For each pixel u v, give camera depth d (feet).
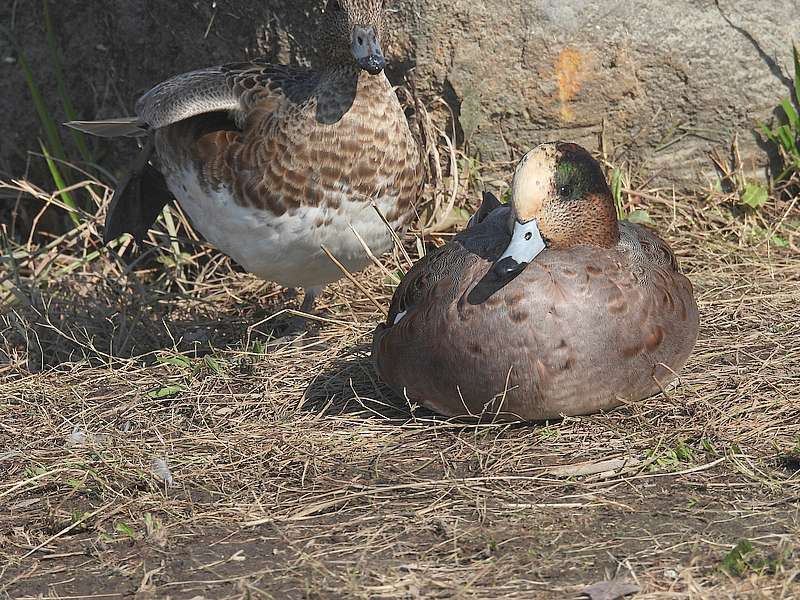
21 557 22.43
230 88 31.19
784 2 41.14
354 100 30.17
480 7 39.19
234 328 36.68
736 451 25.03
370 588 20.26
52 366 33.24
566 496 23.63
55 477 25.81
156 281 41.11
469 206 40.81
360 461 26.04
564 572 20.53
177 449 27.12
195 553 22.15
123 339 35.04
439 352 25.63
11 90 45.65
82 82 44.86
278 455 26.48
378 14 30.09
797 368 29.71
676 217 41.06
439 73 39.70
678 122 41.42
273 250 31.12
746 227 40.14
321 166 30.12
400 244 34.81
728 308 34.60
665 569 20.44
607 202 25.77
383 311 33.24
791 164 41.52
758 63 41.24
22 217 45.78
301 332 34.55
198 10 41.11
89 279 40.45
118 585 21.12
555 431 26.55
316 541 22.35
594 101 40.70
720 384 28.94
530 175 25.20
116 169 44.68
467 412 26.55
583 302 24.99
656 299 25.82
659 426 26.66
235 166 30.48
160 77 42.80
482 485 24.34
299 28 39.65
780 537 21.39
